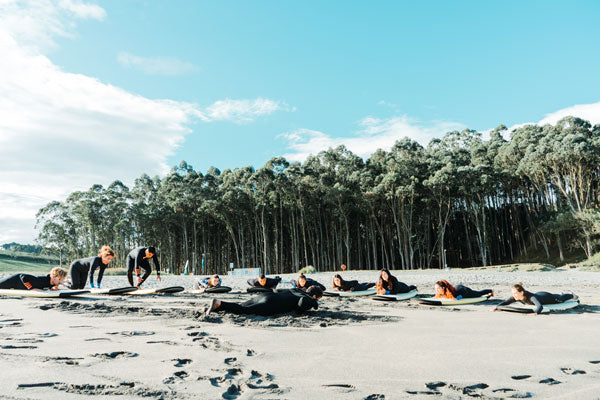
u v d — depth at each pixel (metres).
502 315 7.98
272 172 57.44
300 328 5.96
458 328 6.20
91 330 5.30
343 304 10.10
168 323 6.04
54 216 68.69
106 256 11.53
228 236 70.69
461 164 57.09
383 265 66.00
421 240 60.09
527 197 60.88
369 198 55.28
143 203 69.44
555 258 54.75
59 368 3.37
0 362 3.51
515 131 64.94
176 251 74.19
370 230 62.03
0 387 2.82
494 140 65.94
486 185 52.94
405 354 4.28
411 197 54.72
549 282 21.88
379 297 11.19
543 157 49.62
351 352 4.35
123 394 2.77
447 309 9.17
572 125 53.12
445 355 4.25
